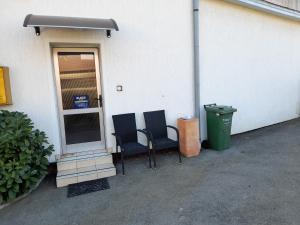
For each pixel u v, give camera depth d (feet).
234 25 19.01
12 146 10.41
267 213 9.15
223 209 9.59
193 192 11.09
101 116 15.08
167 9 15.48
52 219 9.50
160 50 15.60
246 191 10.93
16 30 12.42
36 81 13.01
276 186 11.27
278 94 23.93
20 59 12.62
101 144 15.26
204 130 18.13
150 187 11.77
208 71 17.92
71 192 11.60
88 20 12.26
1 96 11.94
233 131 20.33
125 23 14.40
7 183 10.03
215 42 18.01
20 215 9.86
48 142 13.16
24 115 11.82
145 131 14.30
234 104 19.95
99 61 14.65
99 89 14.89
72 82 14.42
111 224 9.00
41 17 11.58
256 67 21.22
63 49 13.96
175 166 14.30
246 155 15.74
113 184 12.27
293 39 24.40
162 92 16.02
